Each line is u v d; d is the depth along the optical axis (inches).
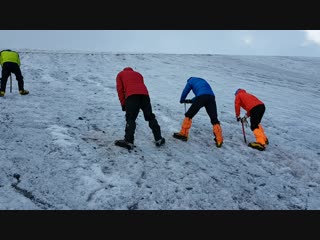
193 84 231.5
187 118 219.9
